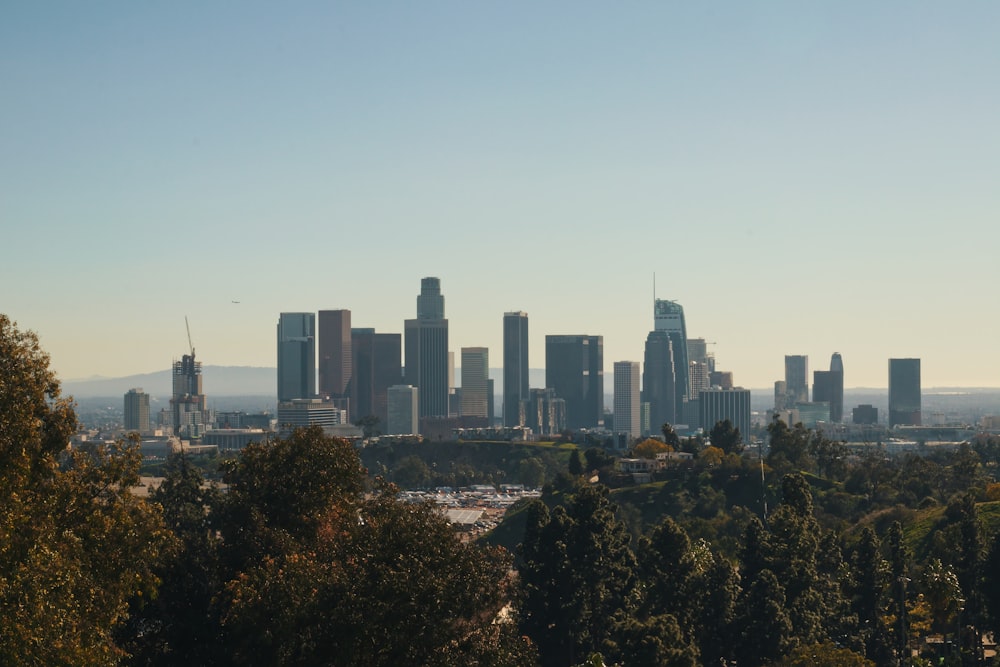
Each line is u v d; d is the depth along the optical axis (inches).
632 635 4953.3
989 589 5905.5
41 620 2546.8
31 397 3002.0
